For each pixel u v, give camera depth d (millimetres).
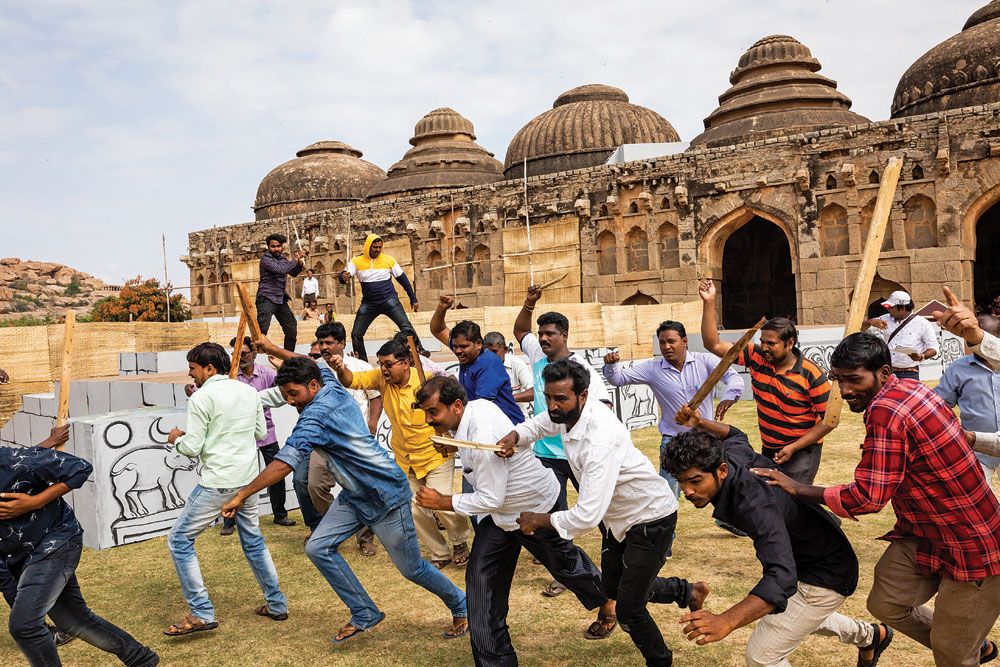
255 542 4402
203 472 4238
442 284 27000
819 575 2801
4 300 73125
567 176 24391
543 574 5109
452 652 3934
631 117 29062
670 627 4117
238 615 4559
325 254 29422
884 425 2645
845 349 2783
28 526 3262
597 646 3896
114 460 6141
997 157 18125
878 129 19625
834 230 20547
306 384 3959
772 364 4781
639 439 9609
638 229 23469
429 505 3459
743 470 2773
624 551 3217
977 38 21688
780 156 21031
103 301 37531
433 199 27094
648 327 17688
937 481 2646
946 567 2717
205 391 4227
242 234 32156
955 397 4863
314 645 4090
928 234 19250
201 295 33969
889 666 3541
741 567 5000
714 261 22266
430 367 5605
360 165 37656
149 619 4531
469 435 3527
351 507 3984
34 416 8672
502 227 25594
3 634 4445
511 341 15531
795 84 24688
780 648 2859
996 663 3525
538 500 3506
